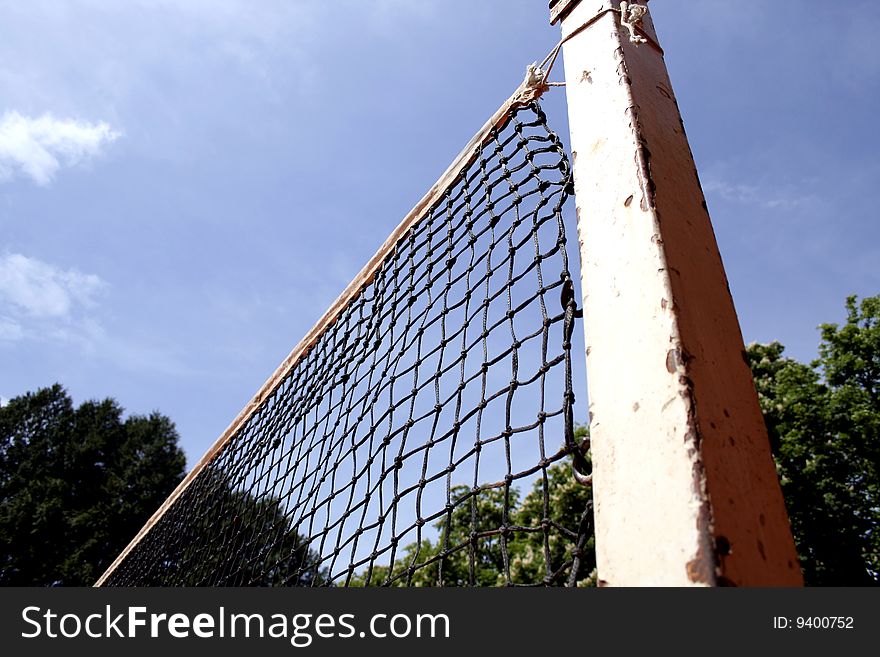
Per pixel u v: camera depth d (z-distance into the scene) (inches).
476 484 47.9
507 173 66.2
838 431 535.5
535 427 42.4
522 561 396.8
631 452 30.3
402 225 89.9
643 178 37.7
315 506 84.4
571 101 48.9
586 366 35.5
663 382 30.3
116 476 1037.2
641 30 49.3
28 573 870.4
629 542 28.5
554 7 57.6
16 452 1050.1
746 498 27.3
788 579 26.3
